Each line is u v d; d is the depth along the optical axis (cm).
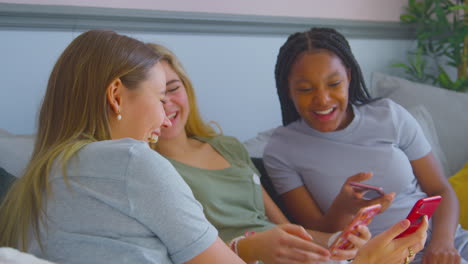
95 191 88
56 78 100
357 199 145
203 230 91
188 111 153
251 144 192
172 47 201
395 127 167
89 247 88
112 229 87
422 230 114
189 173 148
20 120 174
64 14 175
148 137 102
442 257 149
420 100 224
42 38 175
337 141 165
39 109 104
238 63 219
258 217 157
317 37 159
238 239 130
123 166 88
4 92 171
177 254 90
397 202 164
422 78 272
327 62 155
